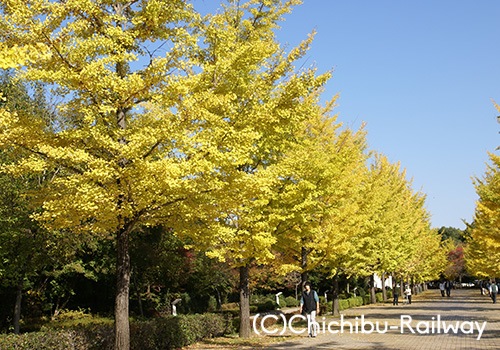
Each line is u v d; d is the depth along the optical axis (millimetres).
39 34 7410
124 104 8344
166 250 23500
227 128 8805
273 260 16078
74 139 8383
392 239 29469
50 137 8289
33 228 14742
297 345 11234
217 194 8898
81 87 7922
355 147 18766
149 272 23391
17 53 5066
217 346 12039
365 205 21797
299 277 38969
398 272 39000
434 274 62125
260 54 10961
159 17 8945
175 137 7832
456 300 36562
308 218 16125
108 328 10234
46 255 16016
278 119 10477
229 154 8352
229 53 10000
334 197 16812
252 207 12492
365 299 37469
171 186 7301
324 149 16734
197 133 8320
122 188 7668
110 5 9547
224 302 33875
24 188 14219
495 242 17734
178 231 9773
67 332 9234
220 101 8641
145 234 23016
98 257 24078
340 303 29000
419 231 41781
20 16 7250
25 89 17234
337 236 15688
